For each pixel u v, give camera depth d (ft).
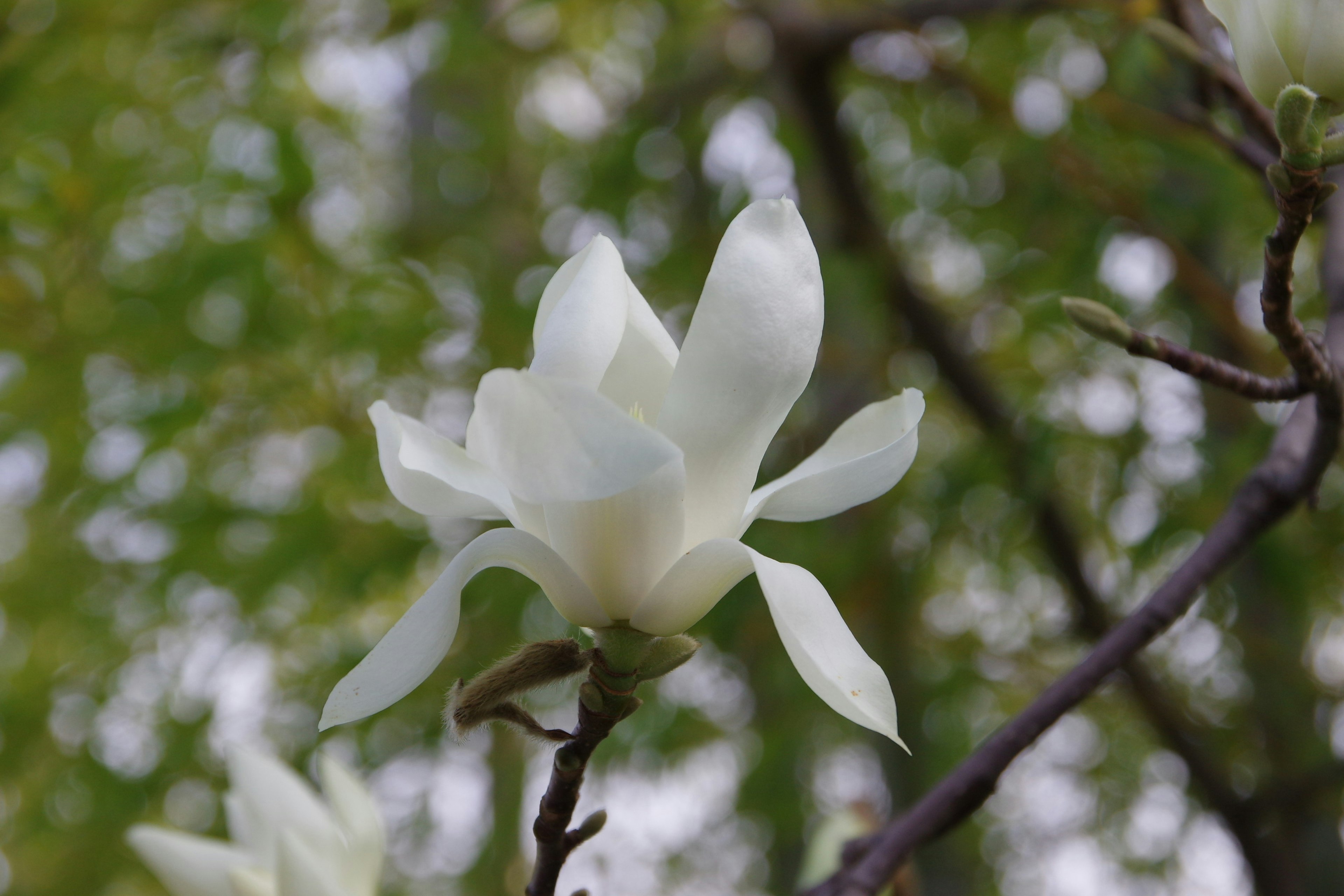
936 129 8.95
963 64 8.30
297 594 8.50
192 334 7.44
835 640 3.56
